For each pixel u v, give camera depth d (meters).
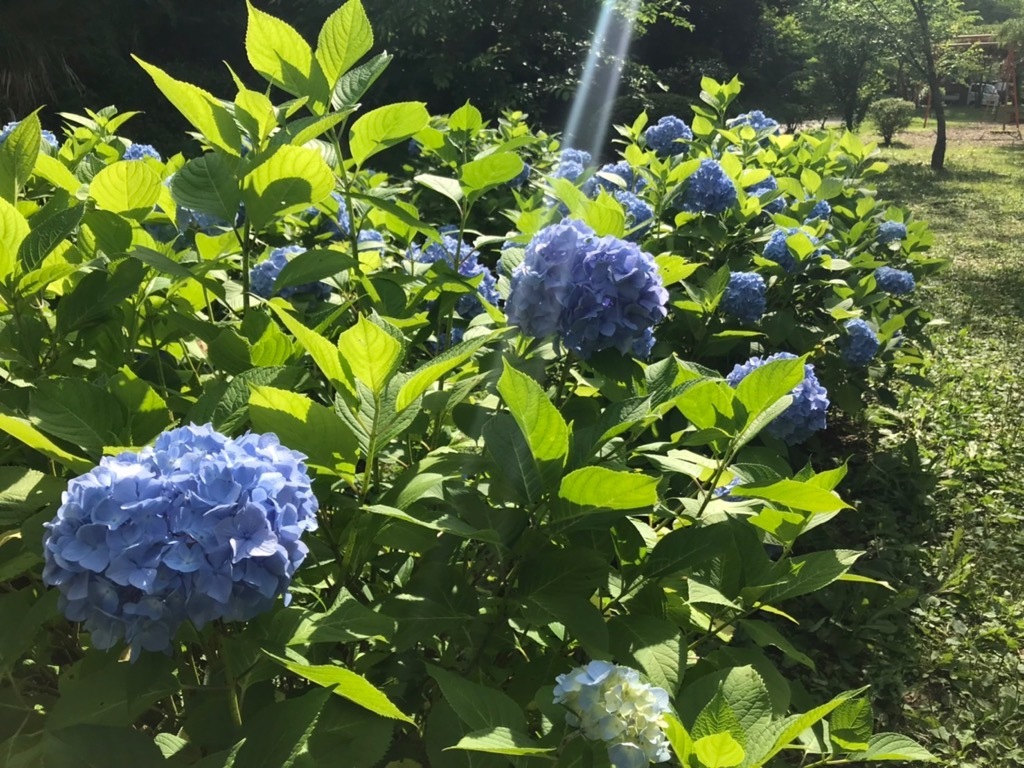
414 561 1.00
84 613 0.63
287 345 1.03
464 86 7.94
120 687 0.75
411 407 0.85
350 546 0.88
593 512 0.83
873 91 14.12
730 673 0.77
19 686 0.91
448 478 0.89
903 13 13.08
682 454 1.04
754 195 2.56
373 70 1.21
